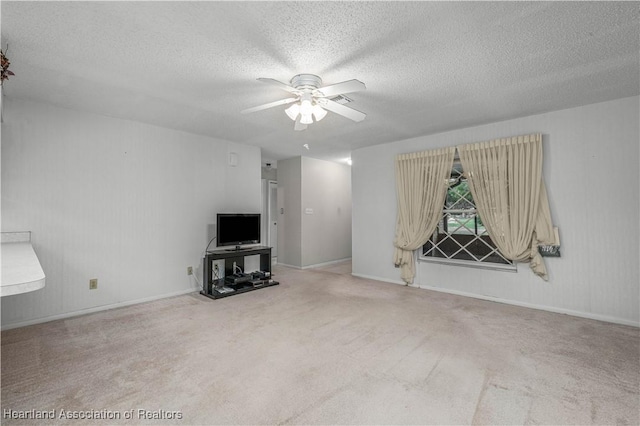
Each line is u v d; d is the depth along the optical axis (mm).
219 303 3760
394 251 4809
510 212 3627
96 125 3492
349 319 3184
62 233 3246
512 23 1849
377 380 2023
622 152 3057
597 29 1910
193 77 2557
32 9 1693
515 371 2139
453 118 3658
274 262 6984
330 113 3480
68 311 3266
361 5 1679
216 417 1656
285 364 2232
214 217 4582
